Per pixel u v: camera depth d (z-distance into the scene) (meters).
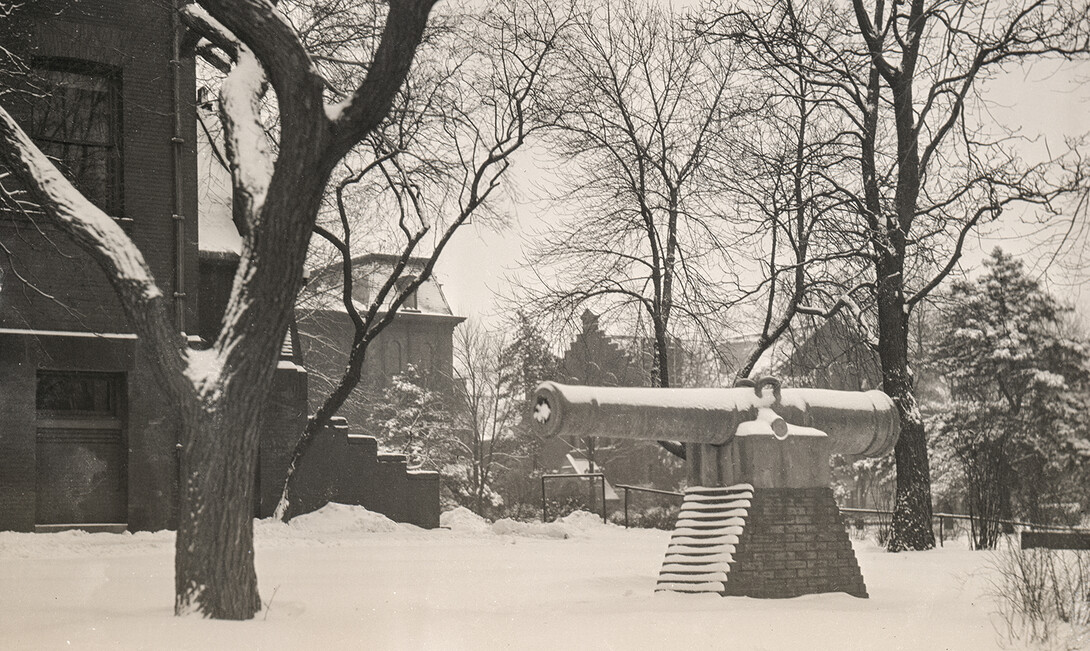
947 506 42.91
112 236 10.16
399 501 27.50
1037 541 12.38
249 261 10.20
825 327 27.66
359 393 64.81
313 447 26.47
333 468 26.69
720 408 12.97
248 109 10.80
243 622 9.70
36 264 21.47
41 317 21.45
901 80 24.69
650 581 14.53
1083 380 47.50
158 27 22.69
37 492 21.55
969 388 48.03
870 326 26.97
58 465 21.73
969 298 48.50
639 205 27.09
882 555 21.14
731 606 11.78
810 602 12.25
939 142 24.52
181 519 10.02
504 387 60.75
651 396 12.72
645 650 9.01
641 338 29.06
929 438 47.78
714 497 13.10
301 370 25.72
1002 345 47.34
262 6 10.02
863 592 13.04
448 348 77.69
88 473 21.95
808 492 13.05
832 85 25.00
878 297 24.91
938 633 10.16
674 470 66.06
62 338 21.42
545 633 9.78
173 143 22.70
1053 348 47.78
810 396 13.55
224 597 9.96
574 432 12.37
